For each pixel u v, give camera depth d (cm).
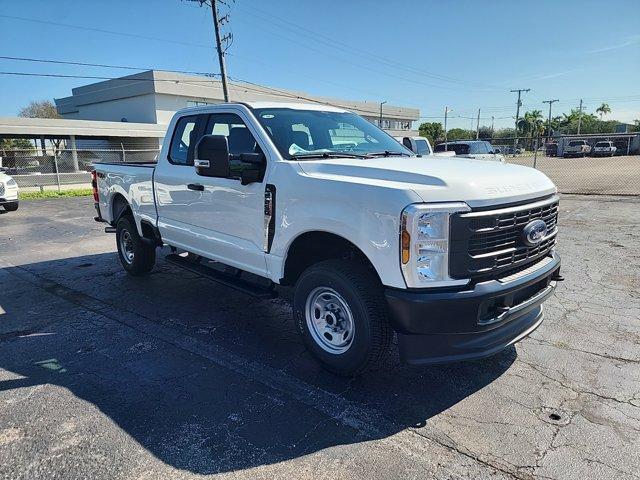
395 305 301
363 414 317
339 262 347
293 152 396
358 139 459
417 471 262
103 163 697
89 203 1686
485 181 318
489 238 309
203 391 348
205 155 388
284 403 331
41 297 577
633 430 296
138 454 277
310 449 281
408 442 287
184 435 295
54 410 323
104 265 735
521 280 324
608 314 495
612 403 328
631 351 408
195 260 516
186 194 486
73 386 357
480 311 305
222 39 2794
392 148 463
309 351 378
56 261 770
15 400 337
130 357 407
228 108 448
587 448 279
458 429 300
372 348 331
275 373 376
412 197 294
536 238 334
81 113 4456
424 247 292
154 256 649
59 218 1295
